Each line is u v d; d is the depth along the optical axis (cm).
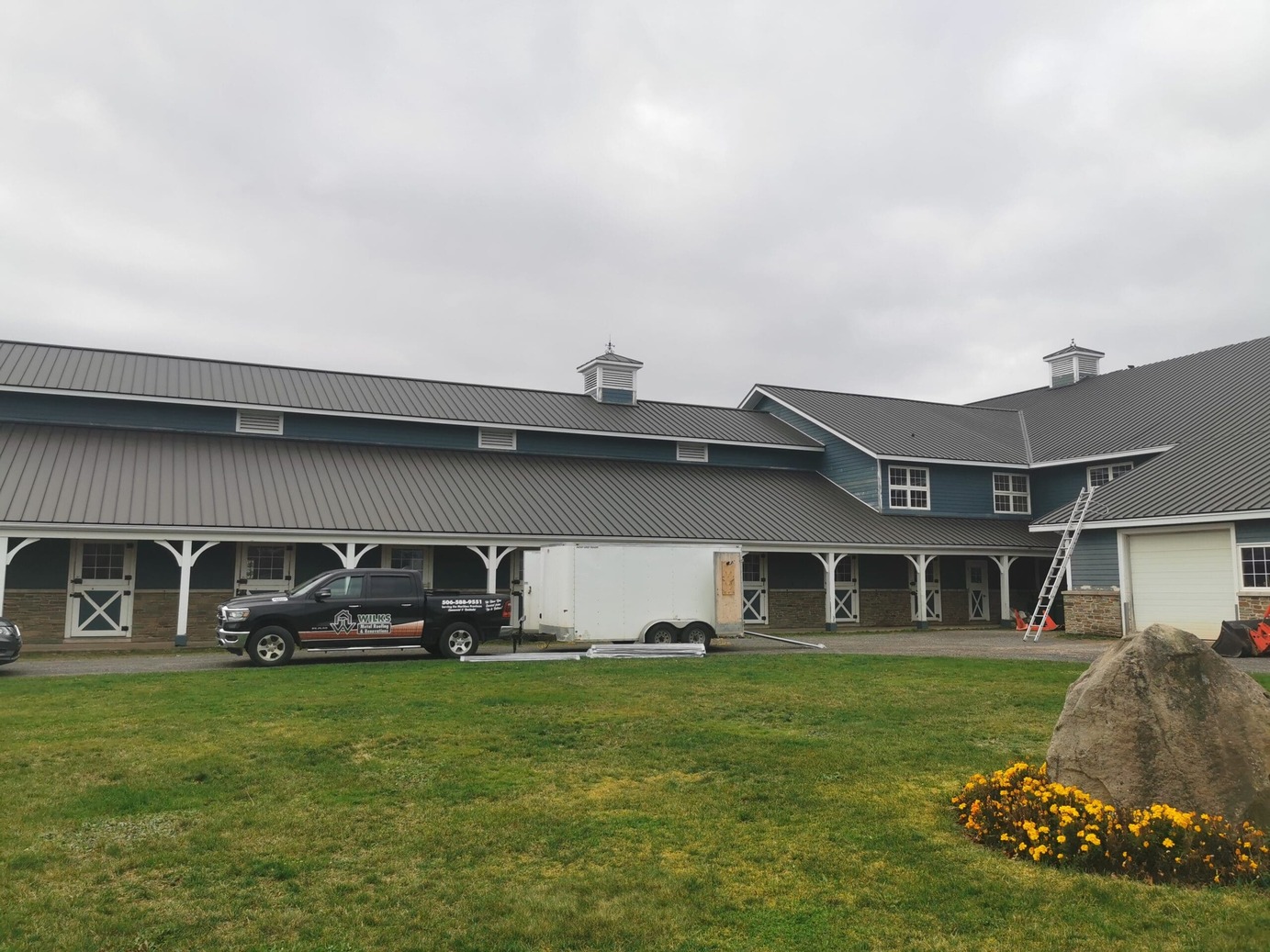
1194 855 595
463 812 736
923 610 2855
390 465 2648
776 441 3247
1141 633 710
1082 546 2473
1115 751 677
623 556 2006
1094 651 1897
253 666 1650
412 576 1808
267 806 750
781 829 695
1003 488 3244
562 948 502
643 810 743
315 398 2783
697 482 2991
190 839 670
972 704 1171
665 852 648
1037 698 1205
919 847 654
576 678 1419
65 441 2359
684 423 3253
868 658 1684
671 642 2019
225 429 2636
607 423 3083
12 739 972
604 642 2020
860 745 951
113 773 842
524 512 2478
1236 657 1702
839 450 3216
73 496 2067
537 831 691
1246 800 642
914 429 3350
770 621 2869
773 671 1502
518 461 2884
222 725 1046
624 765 880
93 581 2223
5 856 634
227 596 2325
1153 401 3234
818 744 959
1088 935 516
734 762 885
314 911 549
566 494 2667
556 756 916
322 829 694
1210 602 2125
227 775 839
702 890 579
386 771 857
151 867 619
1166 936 514
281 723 1056
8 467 2139
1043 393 3894
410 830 693
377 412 2770
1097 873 605
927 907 555
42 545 2197
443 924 530
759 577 2873
